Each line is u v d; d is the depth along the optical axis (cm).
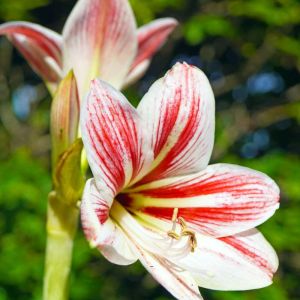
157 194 49
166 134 45
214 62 198
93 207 41
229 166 48
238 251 47
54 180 47
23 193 131
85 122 41
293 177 139
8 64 177
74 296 127
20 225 131
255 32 178
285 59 187
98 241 39
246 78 182
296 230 135
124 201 48
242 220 47
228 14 168
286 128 209
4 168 136
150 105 44
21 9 153
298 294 160
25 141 171
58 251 48
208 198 48
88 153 41
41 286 129
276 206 47
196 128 46
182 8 168
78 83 54
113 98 42
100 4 53
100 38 54
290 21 158
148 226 48
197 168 47
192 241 45
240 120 180
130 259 43
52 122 47
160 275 44
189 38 152
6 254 130
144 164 45
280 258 159
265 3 158
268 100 200
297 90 192
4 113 175
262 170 141
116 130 42
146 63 60
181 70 45
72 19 53
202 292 137
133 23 54
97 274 152
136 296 167
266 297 122
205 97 45
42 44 56
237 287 46
